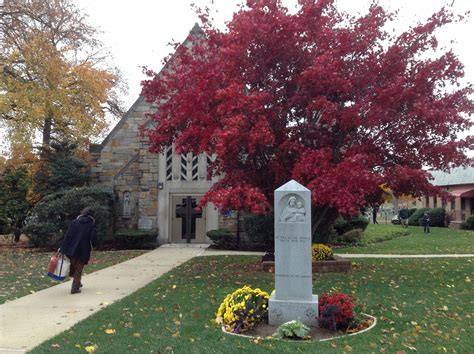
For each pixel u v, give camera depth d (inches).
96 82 963.3
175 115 437.4
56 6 866.8
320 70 374.6
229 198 365.7
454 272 441.1
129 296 332.5
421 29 408.8
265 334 236.2
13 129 814.5
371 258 570.9
